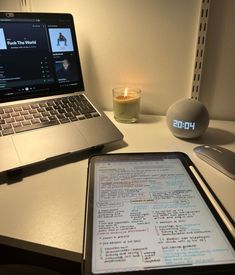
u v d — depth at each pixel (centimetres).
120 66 73
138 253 32
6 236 36
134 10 66
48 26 64
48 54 65
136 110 70
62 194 44
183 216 38
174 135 63
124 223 37
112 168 49
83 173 50
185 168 49
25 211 40
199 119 59
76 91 70
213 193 43
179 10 63
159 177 47
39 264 80
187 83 70
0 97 61
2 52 60
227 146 59
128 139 62
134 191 43
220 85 69
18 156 49
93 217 38
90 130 58
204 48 65
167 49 68
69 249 34
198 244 33
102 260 31
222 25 63
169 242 34
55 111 61
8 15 60
